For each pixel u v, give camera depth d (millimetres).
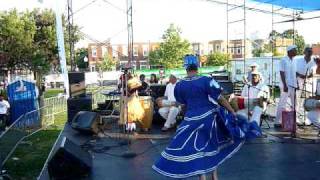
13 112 14062
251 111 8594
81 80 11281
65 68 15211
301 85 9180
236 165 6293
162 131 9492
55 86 43594
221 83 10289
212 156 4809
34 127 11562
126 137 8797
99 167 6504
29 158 8156
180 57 48625
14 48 34906
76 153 6176
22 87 14156
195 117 4840
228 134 4887
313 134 8453
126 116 8867
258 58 22547
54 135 11062
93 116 9508
